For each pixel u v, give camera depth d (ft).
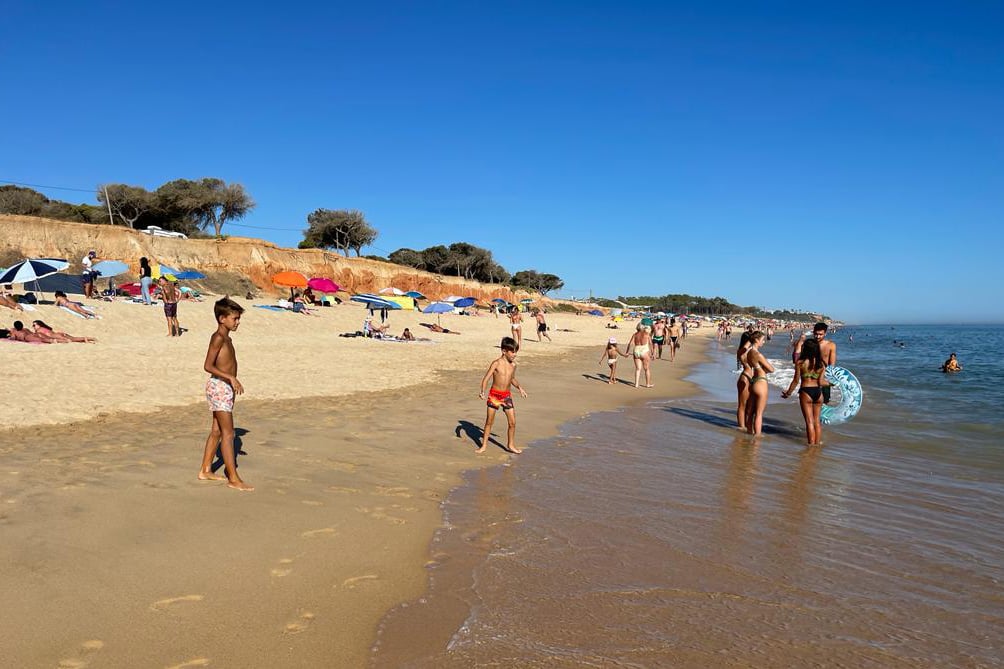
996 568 14.70
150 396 33.27
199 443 23.40
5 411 27.50
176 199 212.84
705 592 12.80
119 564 12.82
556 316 262.47
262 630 10.62
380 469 21.53
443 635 10.71
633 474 22.40
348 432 27.09
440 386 44.04
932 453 27.78
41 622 10.44
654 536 16.03
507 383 25.26
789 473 23.34
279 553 13.88
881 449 28.45
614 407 39.81
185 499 17.02
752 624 11.50
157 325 75.87
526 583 12.95
